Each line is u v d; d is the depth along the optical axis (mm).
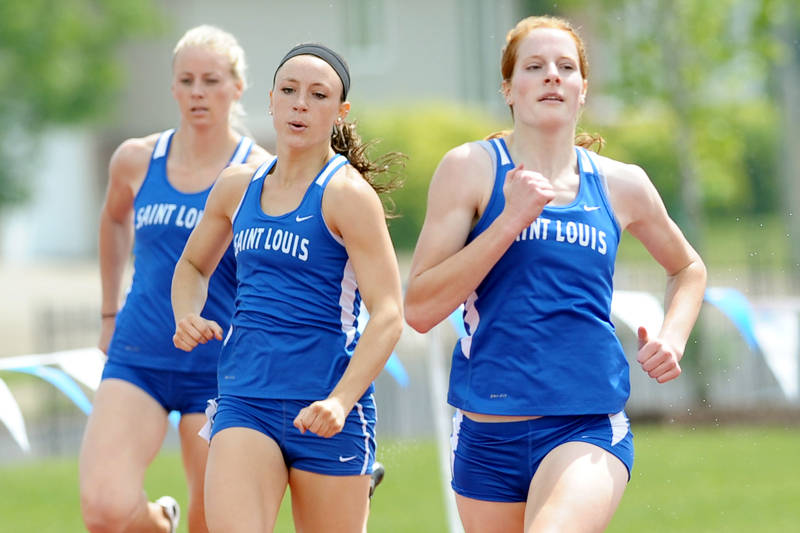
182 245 20156
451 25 128500
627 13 53344
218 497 15797
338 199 16188
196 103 20266
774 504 31953
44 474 40500
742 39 53312
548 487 15211
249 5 124875
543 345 15695
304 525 16922
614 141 63406
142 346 20094
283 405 16234
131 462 19547
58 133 110812
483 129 115250
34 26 91250
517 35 16500
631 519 30719
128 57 135875
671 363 15961
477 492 16266
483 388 15883
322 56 16609
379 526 30203
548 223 15805
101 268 22406
